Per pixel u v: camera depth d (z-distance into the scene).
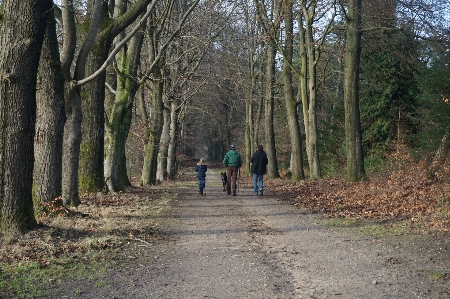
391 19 18.66
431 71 22.05
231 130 54.47
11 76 7.47
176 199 16.11
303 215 11.74
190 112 38.31
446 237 7.98
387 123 26.11
